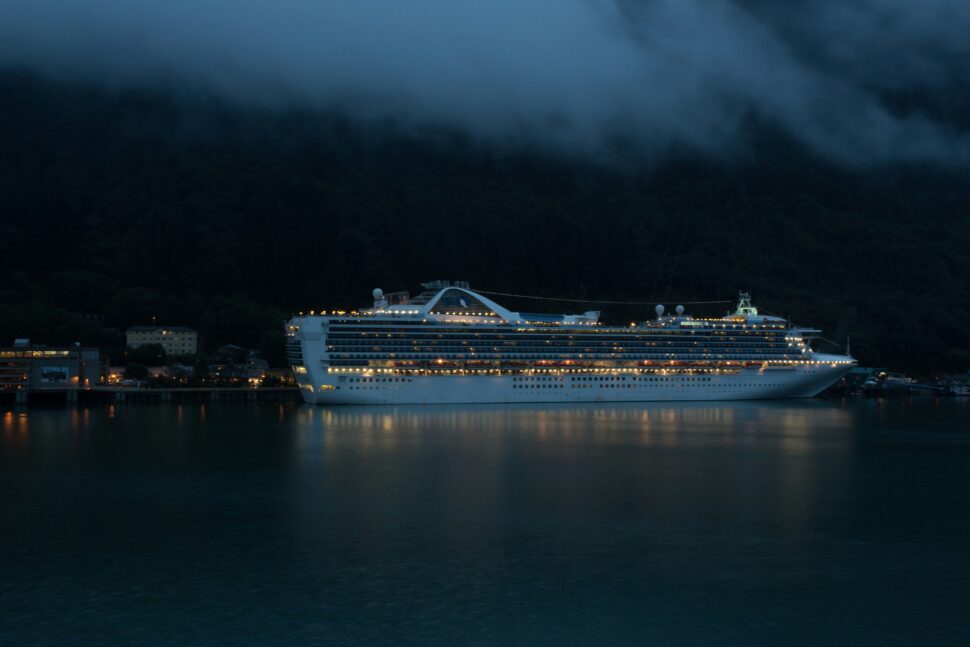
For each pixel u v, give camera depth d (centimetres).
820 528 8944
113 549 8125
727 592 7044
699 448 14500
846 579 7362
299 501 10069
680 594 6988
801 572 7531
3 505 9875
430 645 6084
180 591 7031
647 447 14538
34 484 11119
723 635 6256
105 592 7012
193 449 14262
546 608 6706
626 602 6825
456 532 8700
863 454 14112
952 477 11881
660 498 10306
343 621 6456
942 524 9125
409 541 8375
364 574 7425
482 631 6297
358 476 11644
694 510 9694
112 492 10594
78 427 18100
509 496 10362
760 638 6219
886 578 7394
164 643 6097
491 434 16162
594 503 10012
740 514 9519
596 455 13562
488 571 7506
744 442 15425
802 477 11800
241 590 7050
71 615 6556
